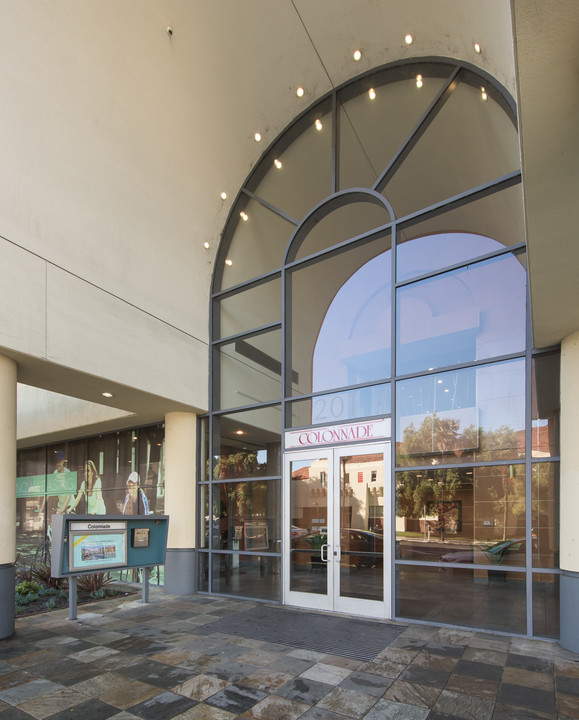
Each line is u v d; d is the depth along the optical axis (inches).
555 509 226.2
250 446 338.0
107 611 287.1
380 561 265.3
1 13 227.3
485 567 237.5
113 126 288.7
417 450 265.1
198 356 359.9
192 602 311.1
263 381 339.9
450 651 203.8
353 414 292.7
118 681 177.2
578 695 159.5
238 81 322.3
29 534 522.6
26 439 491.8
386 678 175.8
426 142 300.7
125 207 305.9
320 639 223.8
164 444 402.9
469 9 248.2
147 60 283.3
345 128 335.9
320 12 295.9
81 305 271.3
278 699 159.9
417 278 282.0
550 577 221.9
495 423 246.2
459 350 262.8
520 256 251.0
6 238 234.1
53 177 261.3
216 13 284.2
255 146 365.1
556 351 236.1
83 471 475.2
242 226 379.9
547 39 85.7
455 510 249.4
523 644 211.5
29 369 261.1
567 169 111.7
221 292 374.6
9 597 234.2
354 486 283.3
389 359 287.7
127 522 302.7
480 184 274.7
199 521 354.6
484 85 280.1
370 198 317.1
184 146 330.6
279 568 306.5
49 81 252.4
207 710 153.3
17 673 186.1
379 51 315.9
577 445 208.5
